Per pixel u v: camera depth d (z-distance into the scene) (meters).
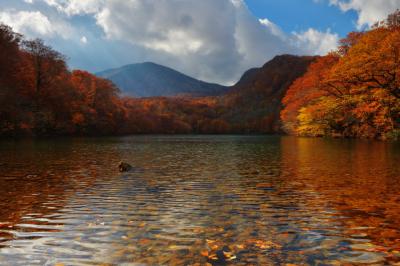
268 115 171.38
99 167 18.72
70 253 5.98
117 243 6.46
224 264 5.43
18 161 21.78
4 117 53.09
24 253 6.00
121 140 62.41
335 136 58.38
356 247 6.18
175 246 6.27
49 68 69.50
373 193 11.02
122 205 9.70
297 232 7.08
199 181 13.94
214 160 23.06
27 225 7.71
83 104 82.44
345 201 9.94
